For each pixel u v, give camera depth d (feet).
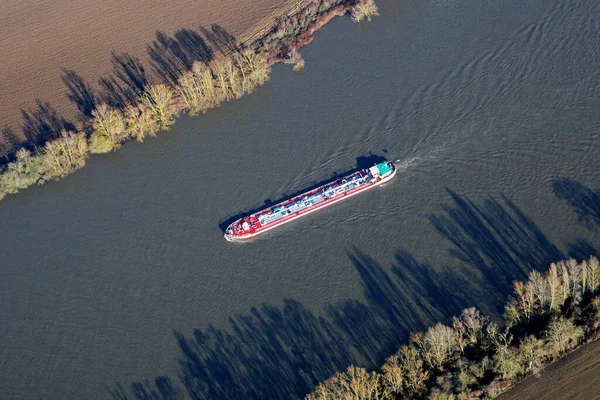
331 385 653.30
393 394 652.07
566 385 636.48
